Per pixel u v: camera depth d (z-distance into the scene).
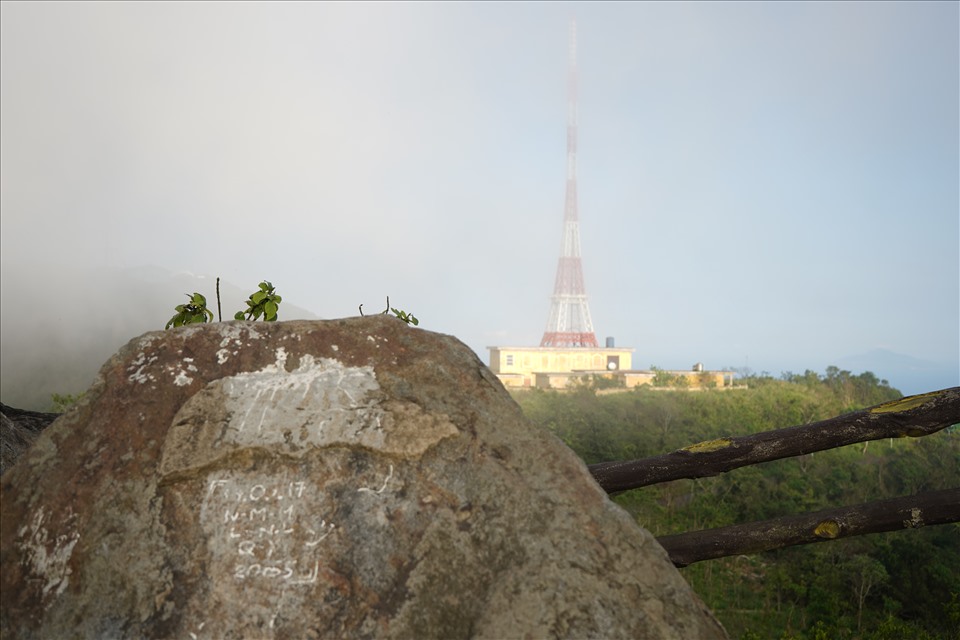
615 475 4.40
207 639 2.54
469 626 2.56
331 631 2.55
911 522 3.91
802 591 28.28
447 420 3.00
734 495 38.41
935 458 34.91
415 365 3.22
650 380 71.81
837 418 4.20
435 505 2.81
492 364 79.88
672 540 4.23
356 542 2.72
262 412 3.00
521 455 2.98
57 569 2.73
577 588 2.59
